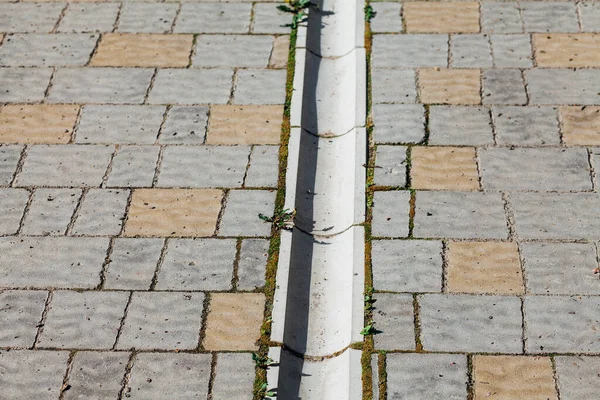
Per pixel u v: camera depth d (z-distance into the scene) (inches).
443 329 202.8
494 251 219.5
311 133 258.5
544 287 211.0
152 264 219.3
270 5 299.1
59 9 300.8
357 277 214.2
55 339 204.1
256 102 262.5
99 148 250.7
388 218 228.1
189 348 200.8
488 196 232.8
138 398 192.2
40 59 281.0
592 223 225.3
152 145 250.7
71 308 210.4
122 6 301.0
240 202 233.5
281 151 246.7
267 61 276.7
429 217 228.1
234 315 207.2
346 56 283.3
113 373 197.0
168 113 260.4
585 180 236.2
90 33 290.4
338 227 232.5
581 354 197.0
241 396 191.6
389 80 268.2
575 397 189.5
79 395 193.3
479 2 295.9
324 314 213.3
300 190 241.0
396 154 245.0
